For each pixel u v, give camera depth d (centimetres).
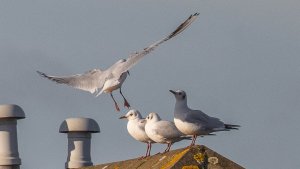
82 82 2223
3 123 2809
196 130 2372
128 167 2361
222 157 2166
